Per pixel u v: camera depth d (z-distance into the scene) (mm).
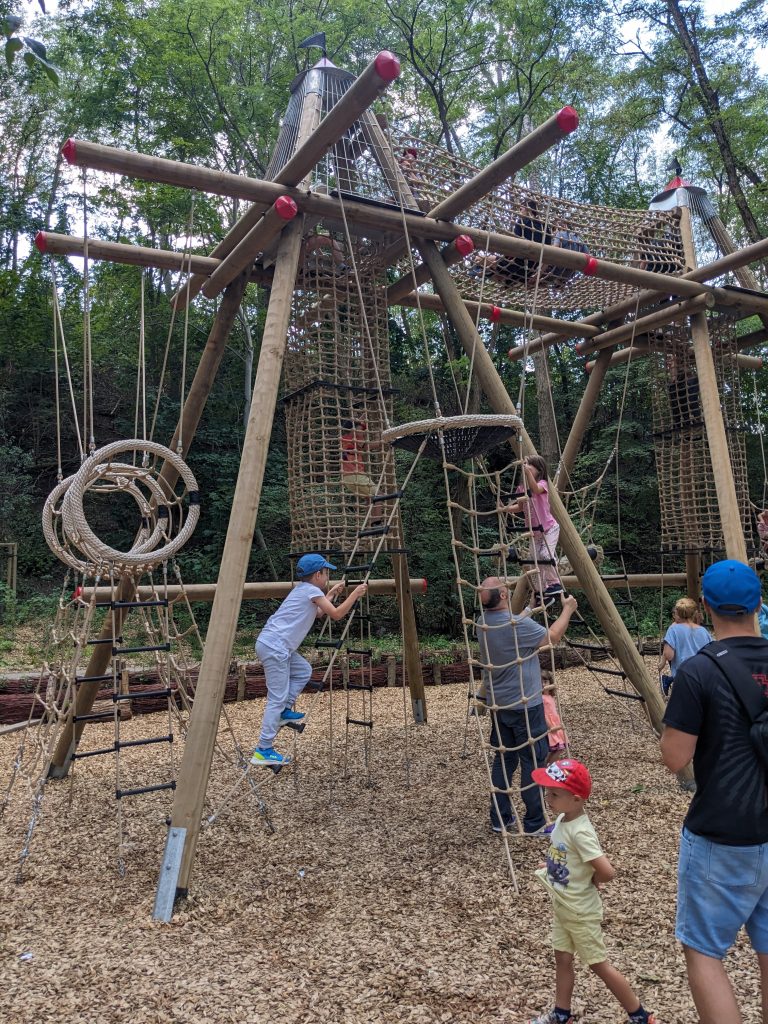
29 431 19203
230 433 18906
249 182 4988
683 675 2225
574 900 2510
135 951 3312
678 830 4598
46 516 4812
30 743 7539
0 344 18641
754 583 2303
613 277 6875
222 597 4285
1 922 3662
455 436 4809
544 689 4531
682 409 8594
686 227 8086
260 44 17547
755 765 2131
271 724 4938
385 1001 2828
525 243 6141
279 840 4703
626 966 3012
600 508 17688
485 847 4484
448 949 3227
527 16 16000
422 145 6430
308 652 12680
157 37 16078
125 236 20109
